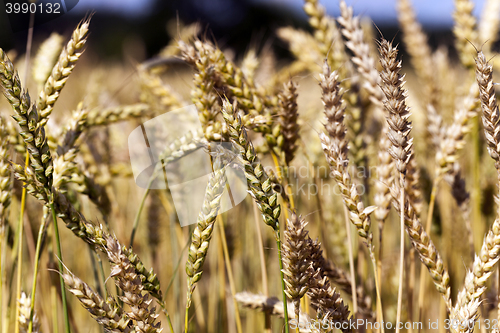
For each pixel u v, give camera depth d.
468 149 1.30
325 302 0.68
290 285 0.66
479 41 1.05
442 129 0.85
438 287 0.69
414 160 0.77
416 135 1.19
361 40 0.81
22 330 0.71
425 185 0.91
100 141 0.96
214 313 1.05
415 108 1.26
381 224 0.76
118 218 0.91
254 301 0.78
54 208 0.67
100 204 0.79
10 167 0.72
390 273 1.00
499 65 1.05
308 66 1.08
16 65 0.94
